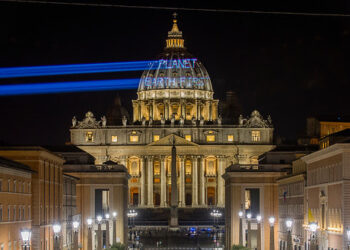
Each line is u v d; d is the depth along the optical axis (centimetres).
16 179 11094
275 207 15925
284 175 15512
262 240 15750
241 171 15950
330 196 11375
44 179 12706
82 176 16638
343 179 10588
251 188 15900
